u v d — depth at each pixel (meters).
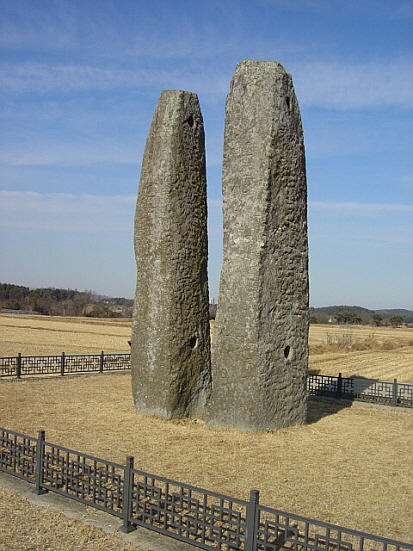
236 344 12.75
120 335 47.47
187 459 10.50
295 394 13.27
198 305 14.34
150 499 7.94
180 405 13.87
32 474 8.98
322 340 48.53
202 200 14.55
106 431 12.52
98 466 9.95
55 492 8.38
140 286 14.49
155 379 13.98
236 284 12.84
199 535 6.94
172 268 13.88
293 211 13.23
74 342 39.22
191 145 14.31
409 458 10.99
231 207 13.05
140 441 11.73
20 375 20.30
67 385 19.05
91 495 8.16
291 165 13.17
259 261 12.61
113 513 7.49
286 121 13.08
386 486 9.28
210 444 11.57
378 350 40.66
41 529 7.18
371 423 14.20
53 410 14.66
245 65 13.15
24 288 118.75
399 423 14.29
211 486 9.06
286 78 13.23
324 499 8.59
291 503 8.39
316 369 27.97
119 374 22.22
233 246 12.96
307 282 13.62
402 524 7.73
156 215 14.11
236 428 12.64
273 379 12.78
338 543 5.83
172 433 12.43
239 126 13.06
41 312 96.56
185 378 13.96
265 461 10.51
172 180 13.97
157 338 13.97
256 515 6.31
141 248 14.48
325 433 12.84
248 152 12.90
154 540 6.96
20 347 34.16
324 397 17.89
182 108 14.18
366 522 7.77
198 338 14.27
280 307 12.97
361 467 10.30
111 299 140.00
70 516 7.58
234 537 7.02
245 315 12.66
